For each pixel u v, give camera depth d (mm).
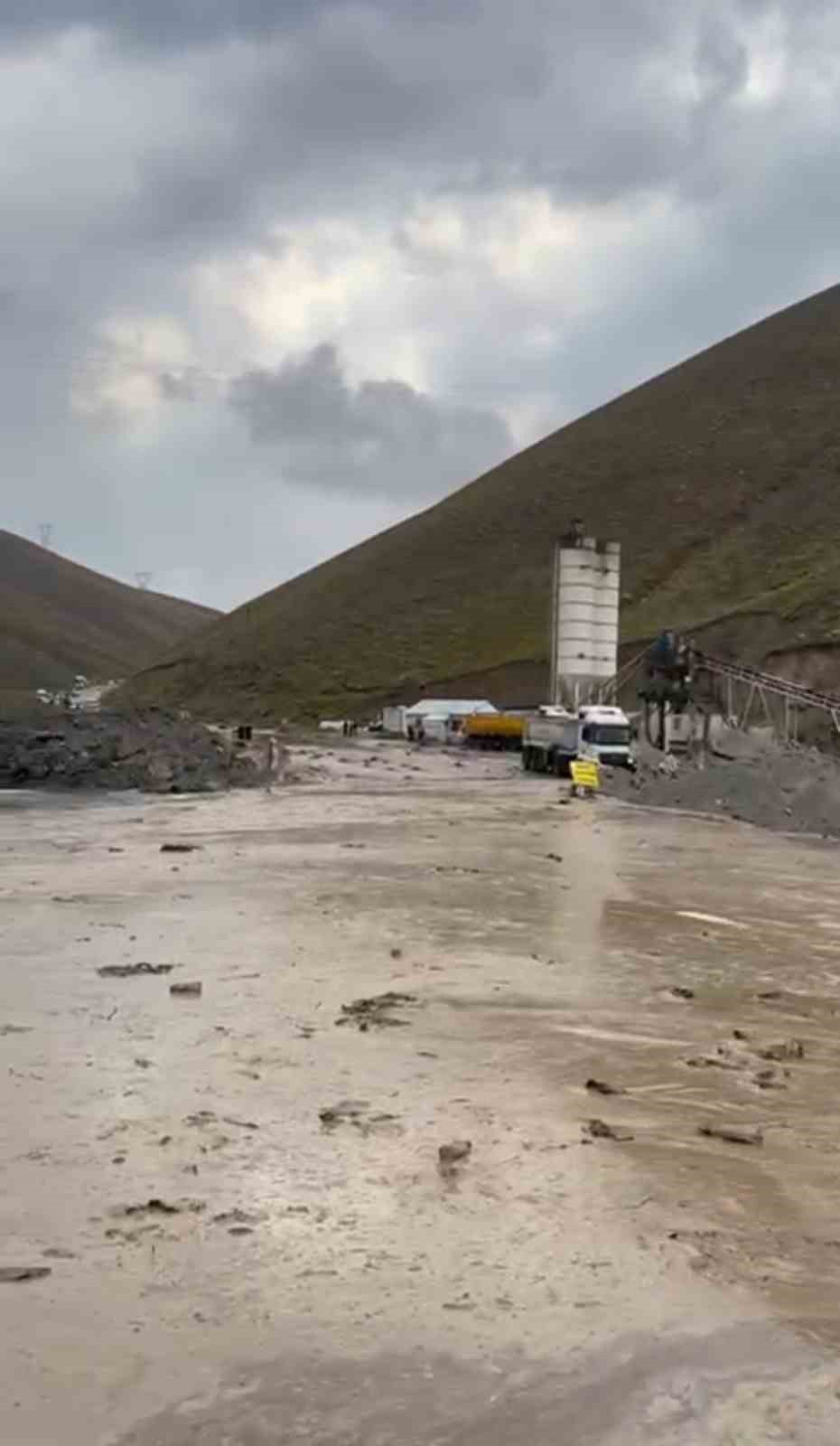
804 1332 6336
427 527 152250
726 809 39969
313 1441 5312
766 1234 7609
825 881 25500
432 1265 7012
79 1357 5945
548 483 149125
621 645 101000
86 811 37406
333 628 135000
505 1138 9266
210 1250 7141
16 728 52688
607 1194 8180
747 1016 13672
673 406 155750
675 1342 6191
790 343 157000
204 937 17047
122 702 138875
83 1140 8945
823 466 128625
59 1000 13258
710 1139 9430
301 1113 9703
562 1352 6074
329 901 20453
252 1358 5961
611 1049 12008
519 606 125625
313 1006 13289
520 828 34281
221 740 59219
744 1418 5523
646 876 25172
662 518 132375
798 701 65625
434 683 114188
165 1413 5496
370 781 52062
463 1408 5566
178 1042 11695
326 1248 7211
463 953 16547
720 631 94000
